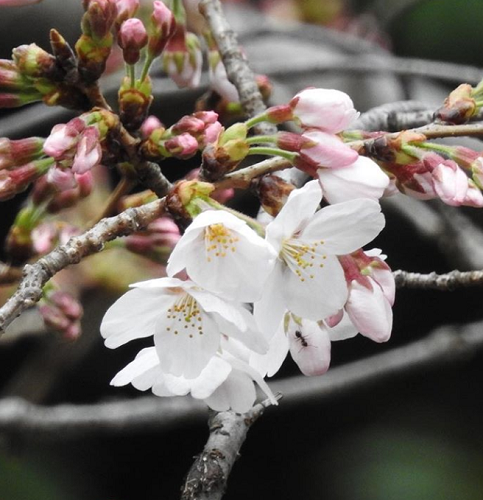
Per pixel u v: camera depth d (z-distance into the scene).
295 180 0.82
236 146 0.73
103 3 0.75
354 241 0.71
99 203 0.92
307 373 0.72
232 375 0.72
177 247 0.70
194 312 0.71
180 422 0.97
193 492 0.74
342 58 1.14
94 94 0.76
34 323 0.95
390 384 1.17
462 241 1.00
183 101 1.06
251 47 1.16
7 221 1.11
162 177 0.76
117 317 0.71
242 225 0.70
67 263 0.71
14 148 0.75
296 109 0.73
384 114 0.85
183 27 0.83
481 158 0.73
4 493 1.14
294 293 0.71
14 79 0.76
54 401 1.17
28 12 1.05
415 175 0.73
